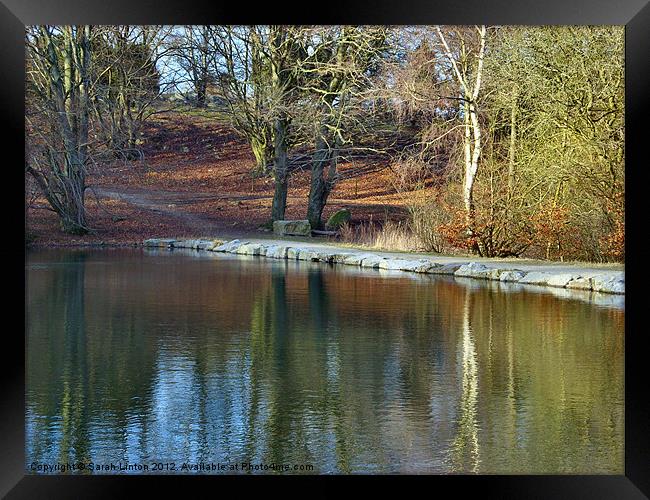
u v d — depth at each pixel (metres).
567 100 19.94
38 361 10.58
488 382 9.59
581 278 17.41
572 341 11.79
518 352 11.11
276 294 16.66
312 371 10.09
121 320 13.59
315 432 7.95
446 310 14.56
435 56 26.20
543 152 21.17
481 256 22.56
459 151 23.95
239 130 38.72
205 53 33.97
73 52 29.75
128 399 8.95
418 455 7.44
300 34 29.28
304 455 7.50
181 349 11.32
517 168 22.14
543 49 20.39
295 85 31.20
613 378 9.73
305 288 17.61
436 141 25.67
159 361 10.62
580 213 20.45
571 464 7.46
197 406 8.70
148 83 35.94
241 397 9.02
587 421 8.28
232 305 15.19
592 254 20.78
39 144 29.34
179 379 9.72
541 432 7.98
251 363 10.50
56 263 23.02
